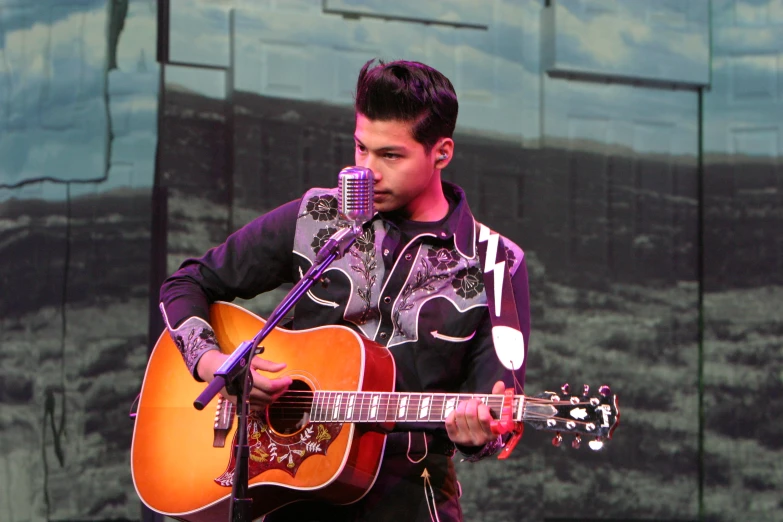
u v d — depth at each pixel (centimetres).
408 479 425
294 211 471
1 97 915
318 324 454
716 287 983
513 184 957
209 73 914
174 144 901
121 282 898
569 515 936
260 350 409
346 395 427
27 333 898
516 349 422
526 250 955
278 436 441
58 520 881
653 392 963
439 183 456
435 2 951
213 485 471
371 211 404
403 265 441
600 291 965
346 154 929
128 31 909
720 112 996
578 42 966
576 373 952
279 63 919
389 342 439
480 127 952
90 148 904
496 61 961
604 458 946
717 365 973
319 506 443
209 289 483
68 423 888
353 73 933
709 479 960
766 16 995
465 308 434
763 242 978
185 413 493
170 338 510
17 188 908
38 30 914
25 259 903
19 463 886
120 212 902
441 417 411
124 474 889
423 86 427
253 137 909
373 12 937
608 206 973
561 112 968
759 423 962
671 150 991
